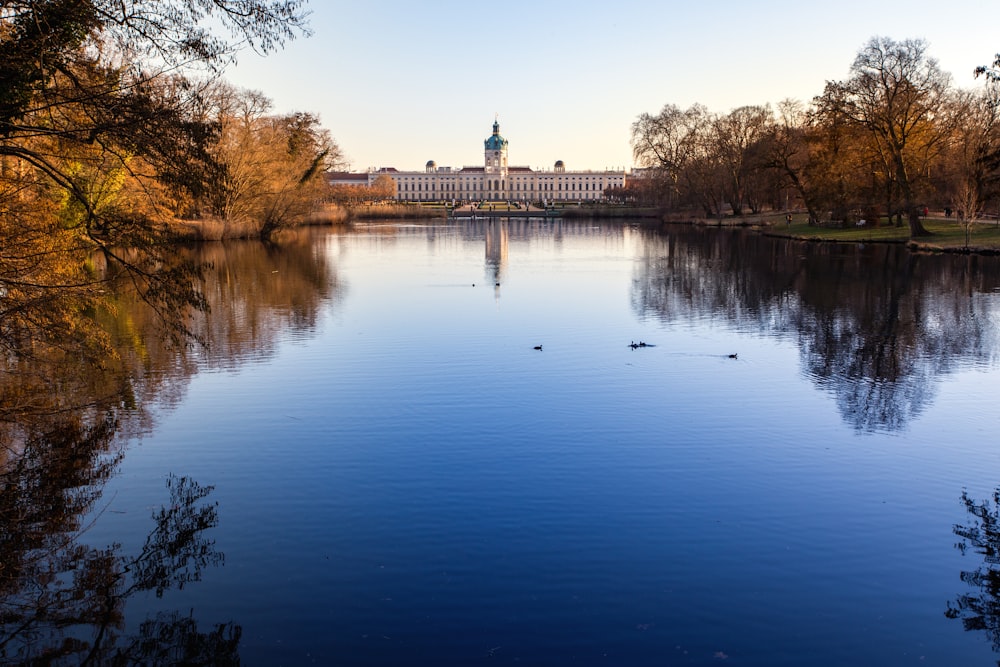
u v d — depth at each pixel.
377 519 14.04
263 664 9.99
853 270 50.25
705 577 12.03
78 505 14.81
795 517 14.15
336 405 20.95
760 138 86.75
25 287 15.66
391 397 21.67
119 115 13.98
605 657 10.04
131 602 11.50
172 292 15.44
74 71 14.63
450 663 9.94
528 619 10.88
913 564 12.49
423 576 12.05
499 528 13.67
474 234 96.94
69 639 10.70
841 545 13.08
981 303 37.03
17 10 13.32
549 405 20.89
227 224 74.31
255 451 17.55
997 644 10.36
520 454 17.30
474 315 34.97
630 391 22.23
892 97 63.19
